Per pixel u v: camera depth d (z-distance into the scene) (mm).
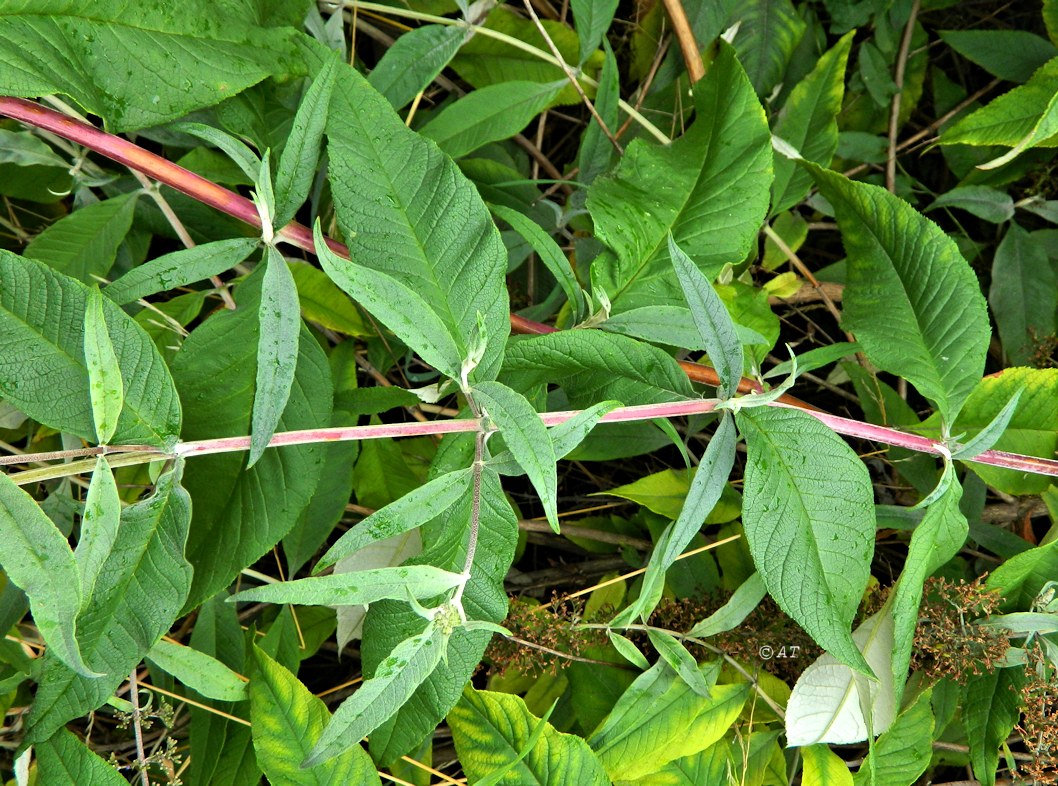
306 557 598
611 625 556
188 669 522
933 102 809
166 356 614
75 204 625
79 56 470
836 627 464
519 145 760
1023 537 708
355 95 478
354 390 582
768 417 473
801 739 561
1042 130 523
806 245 820
